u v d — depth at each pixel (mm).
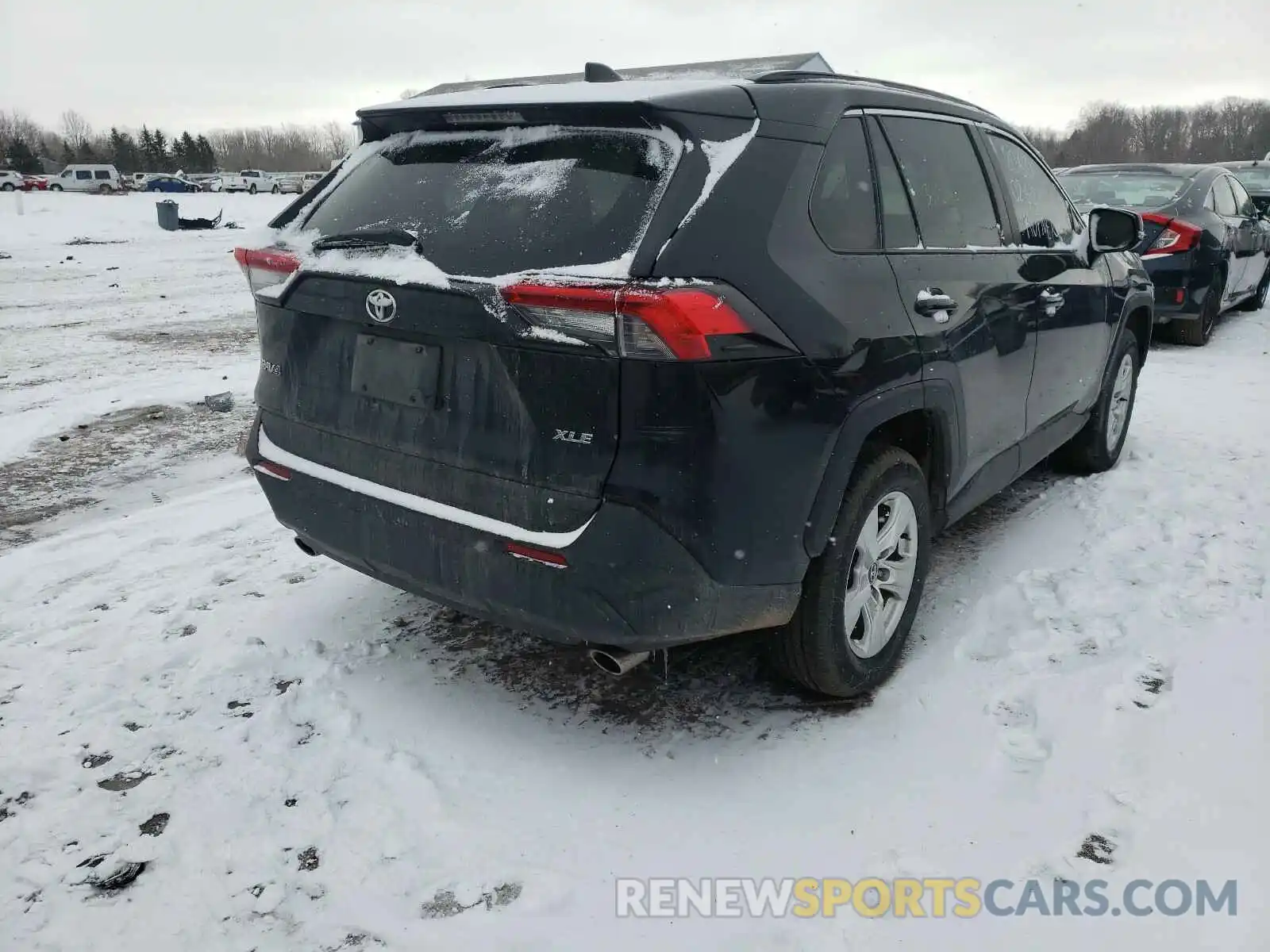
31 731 2965
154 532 4609
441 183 2809
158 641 3516
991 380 3484
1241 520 4398
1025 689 3070
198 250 22312
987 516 4633
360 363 2809
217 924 2236
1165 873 2303
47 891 2334
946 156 3469
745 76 3096
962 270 3297
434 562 2684
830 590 2793
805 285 2574
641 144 2516
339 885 2344
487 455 2529
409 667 3330
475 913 2248
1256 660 3164
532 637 3541
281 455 3121
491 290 2410
